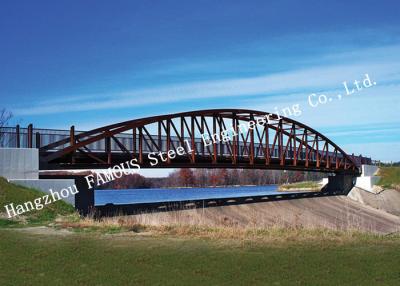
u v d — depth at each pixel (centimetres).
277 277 1512
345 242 2102
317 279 1487
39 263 1714
